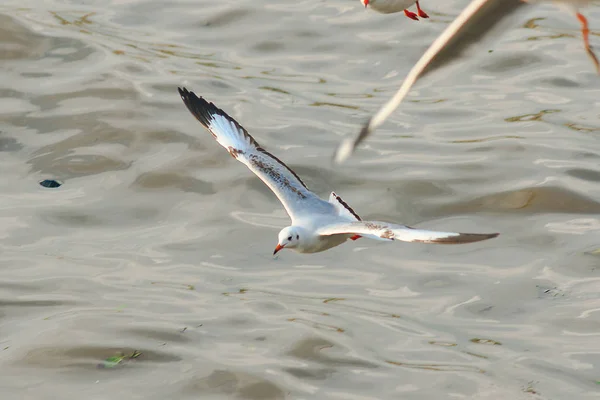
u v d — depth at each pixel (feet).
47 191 60.75
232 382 43.06
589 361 44.45
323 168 61.67
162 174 61.77
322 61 75.00
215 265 53.57
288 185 37.52
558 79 71.00
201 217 58.13
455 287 51.13
